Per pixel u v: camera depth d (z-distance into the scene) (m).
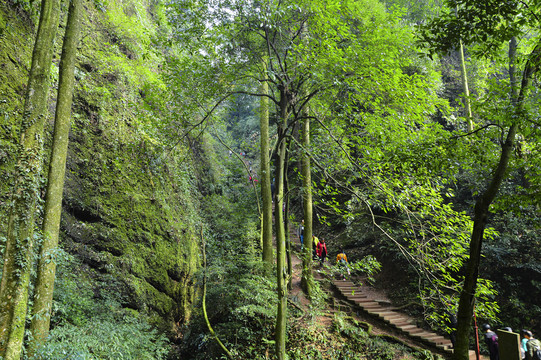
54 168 4.95
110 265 8.53
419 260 6.46
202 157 18.06
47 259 4.70
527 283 10.27
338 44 7.61
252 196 15.70
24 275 3.96
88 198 8.68
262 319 9.95
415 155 6.33
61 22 9.09
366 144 7.85
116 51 10.20
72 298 6.55
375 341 9.25
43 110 4.32
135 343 6.54
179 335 10.59
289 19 7.61
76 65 9.23
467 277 4.96
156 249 10.46
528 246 10.57
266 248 11.46
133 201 10.09
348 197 15.30
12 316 3.80
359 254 15.06
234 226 13.80
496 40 5.01
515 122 4.78
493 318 6.03
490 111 5.25
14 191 4.03
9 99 7.00
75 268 7.62
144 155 10.45
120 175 9.91
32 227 4.11
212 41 7.73
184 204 13.36
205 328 10.09
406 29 7.56
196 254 13.02
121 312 7.71
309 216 12.02
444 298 6.04
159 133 8.77
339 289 12.93
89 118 9.38
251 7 6.89
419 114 7.82
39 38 4.38
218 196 16.14
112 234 9.04
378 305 12.03
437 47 5.18
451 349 8.92
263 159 12.23
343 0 7.60
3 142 6.60
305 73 7.25
